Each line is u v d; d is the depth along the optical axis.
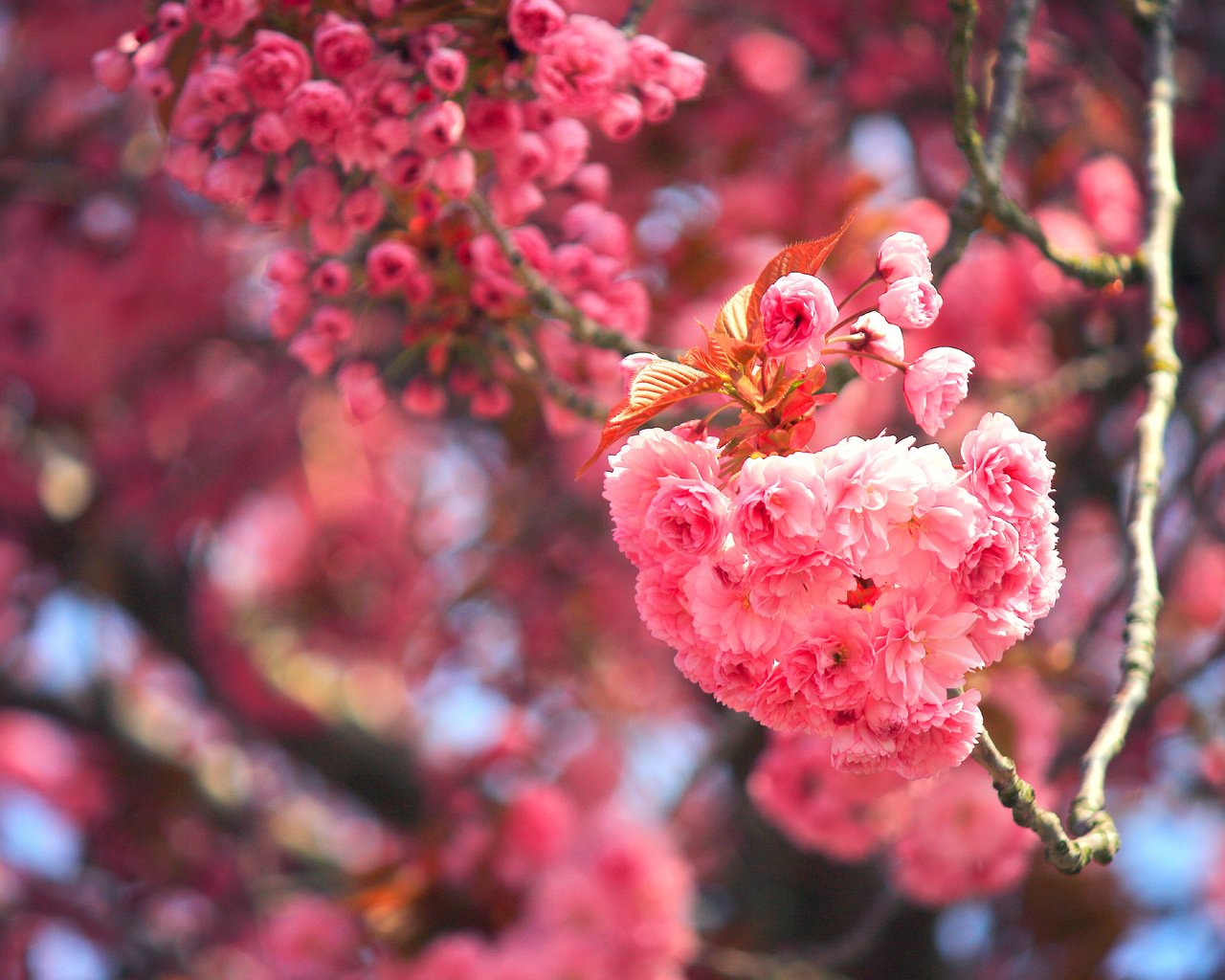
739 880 5.32
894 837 3.49
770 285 1.64
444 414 5.80
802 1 4.82
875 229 4.12
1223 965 5.32
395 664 6.73
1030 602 1.56
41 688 6.39
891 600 1.53
